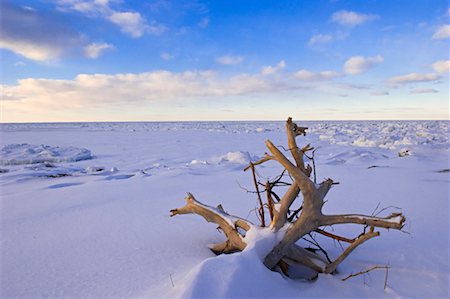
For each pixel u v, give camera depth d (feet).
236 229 10.28
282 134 141.38
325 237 13.20
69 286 8.61
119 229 14.34
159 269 9.57
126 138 117.80
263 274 8.04
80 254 11.10
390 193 22.98
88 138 119.24
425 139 76.13
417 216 16.69
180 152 68.33
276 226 9.57
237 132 162.40
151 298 7.45
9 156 56.70
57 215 17.24
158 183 28.71
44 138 121.08
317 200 9.48
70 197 22.50
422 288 8.39
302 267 9.87
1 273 9.54
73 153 60.18
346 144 82.74
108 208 18.86
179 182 29.19
